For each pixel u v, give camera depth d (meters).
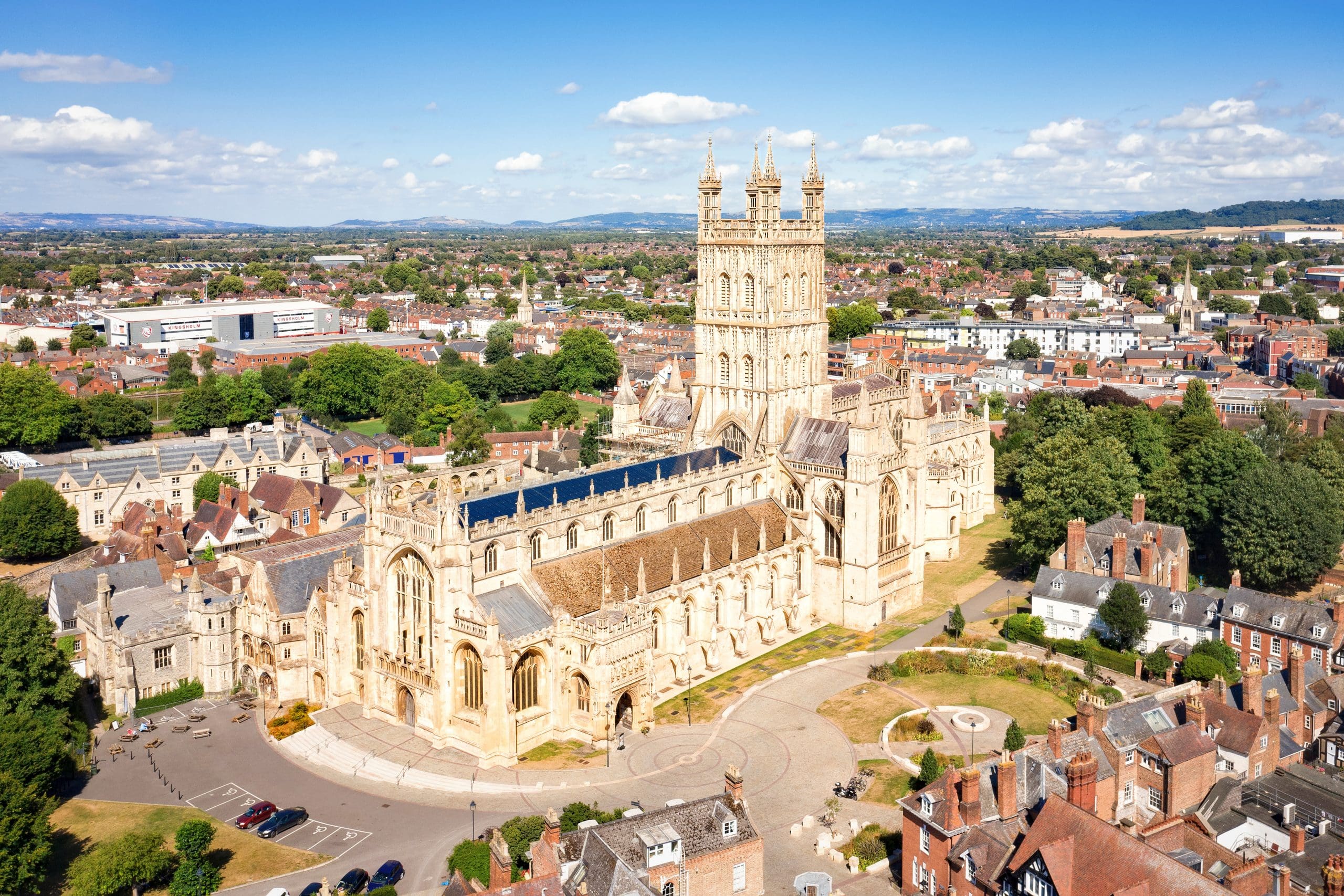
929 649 168.88
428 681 144.50
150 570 180.62
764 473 191.00
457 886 99.75
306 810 128.62
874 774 133.62
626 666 143.25
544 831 101.69
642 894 91.00
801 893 106.00
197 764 141.25
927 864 106.25
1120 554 174.62
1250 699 126.25
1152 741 115.88
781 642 178.25
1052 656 166.62
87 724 153.50
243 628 163.25
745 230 188.75
